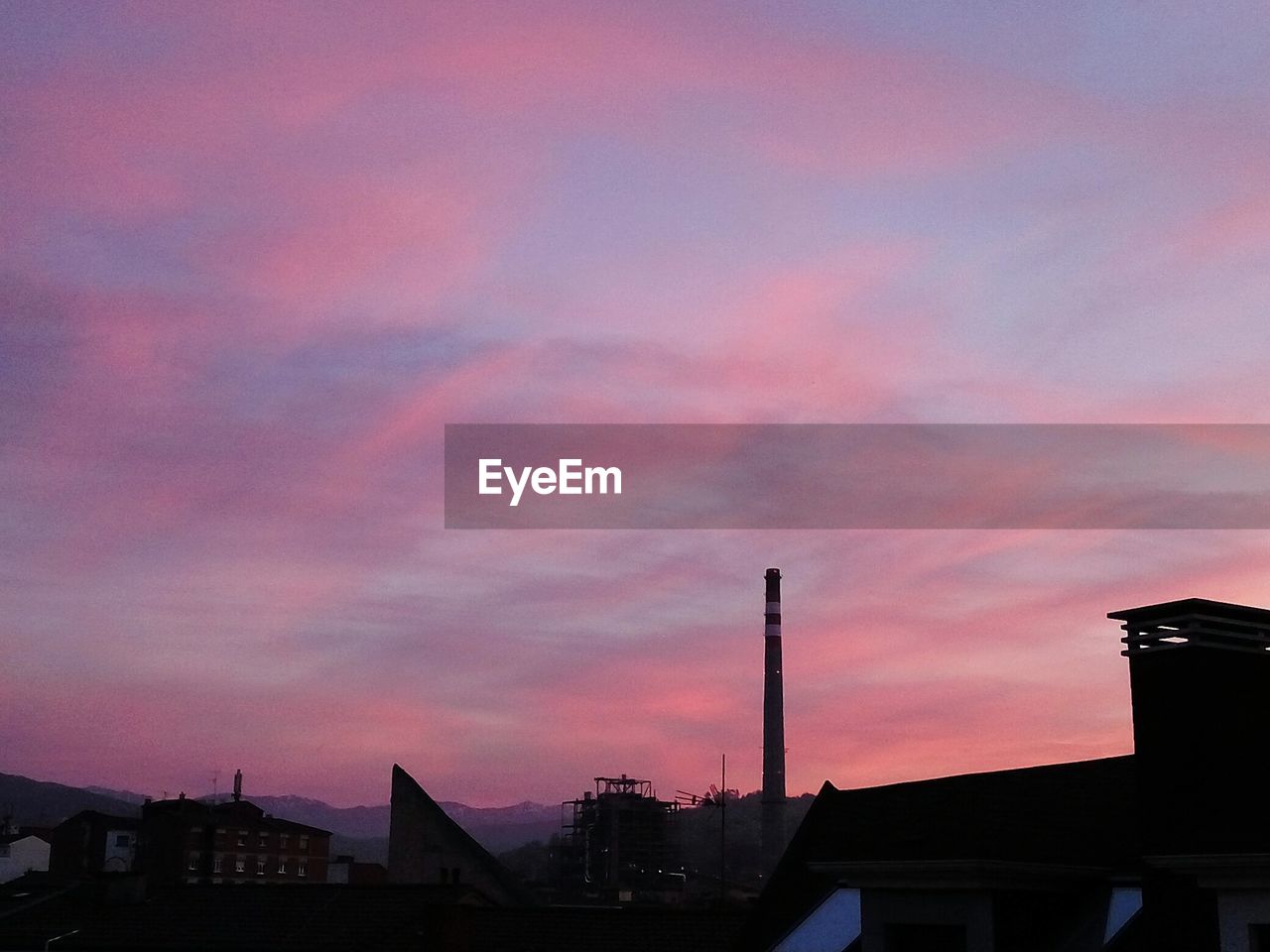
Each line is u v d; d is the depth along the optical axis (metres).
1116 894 17.97
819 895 25.25
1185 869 14.67
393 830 71.75
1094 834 19.22
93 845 120.50
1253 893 14.19
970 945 17.56
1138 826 15.61
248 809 143.75
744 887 127.50
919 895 18.36
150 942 40.69
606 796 141.75
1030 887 17.81
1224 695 15.03
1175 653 15.41
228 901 43.19
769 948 24.92
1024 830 18.80
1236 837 14.44
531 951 36.75
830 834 21.97
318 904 41.91
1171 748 15.27
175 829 117.56
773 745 119.25
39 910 44.50
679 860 141.00
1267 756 14.59
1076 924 18.00
